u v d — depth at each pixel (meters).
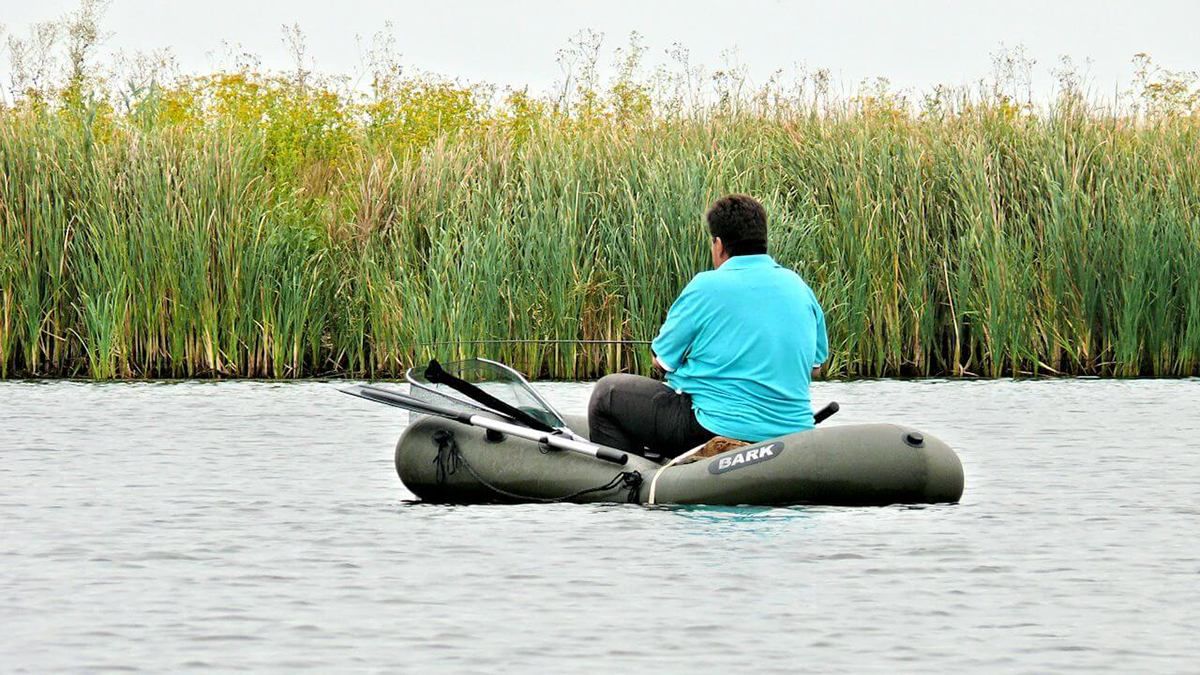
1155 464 32.47
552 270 53.16
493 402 29.20
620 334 53.41
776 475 26.14
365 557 22.75
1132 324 54.38
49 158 54.81
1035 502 27.41
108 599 20.23
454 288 53.47
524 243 53.84
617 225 53.97
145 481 30.22
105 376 53.75
